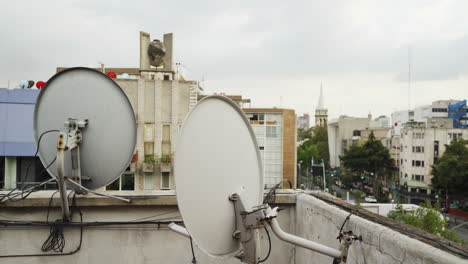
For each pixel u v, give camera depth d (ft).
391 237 5.72
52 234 9.63
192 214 5.60
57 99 9.29
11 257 9.64
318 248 5.72
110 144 9.27
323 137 312.71
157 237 10.03
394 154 184.24
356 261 6.82
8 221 9.62
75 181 9.04
